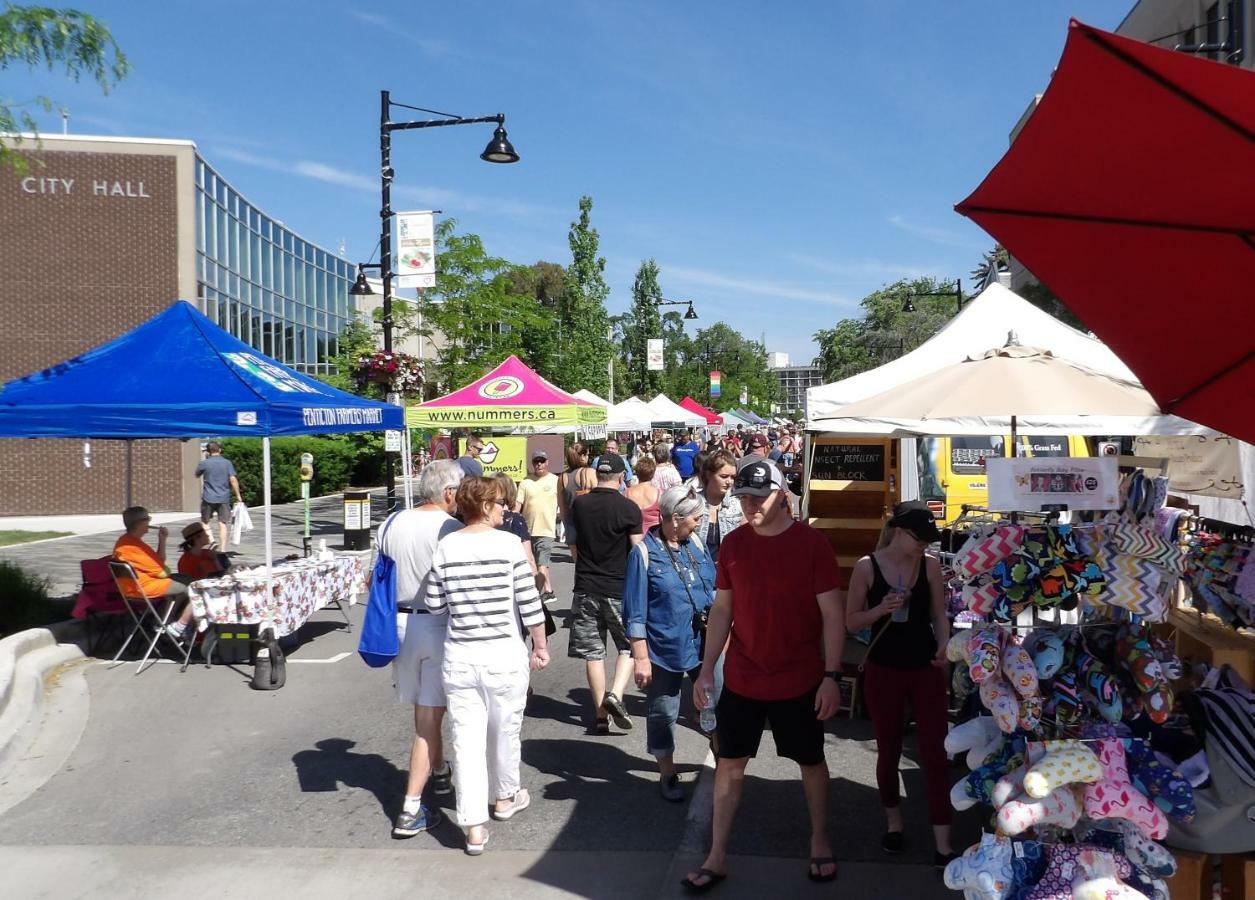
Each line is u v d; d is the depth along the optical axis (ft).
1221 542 15.39
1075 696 10.98
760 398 336.90
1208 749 11.60
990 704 11.03
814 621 14.35
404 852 15.65
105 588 29.37
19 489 82.94
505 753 16.42
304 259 140.56
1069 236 9.28
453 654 15.58
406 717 23.56
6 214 84.48
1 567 32.71
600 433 66.18
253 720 23.35
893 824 15.42
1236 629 15.06
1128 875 10.80
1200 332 10.36
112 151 85.71
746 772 19.30
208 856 15.56
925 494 33.45
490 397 48.11
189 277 86.99
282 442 95.50
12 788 18.81
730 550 14.71
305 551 50.24
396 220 58.23
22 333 84.84
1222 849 11.37
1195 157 7.69
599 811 17.35
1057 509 11.30
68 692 25.72
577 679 27.76
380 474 127.44
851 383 23.93
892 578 15.66
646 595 18.02
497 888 14.35
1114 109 7.32
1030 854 10.98
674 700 18.04
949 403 14.85
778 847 15.62
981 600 11.21
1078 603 11.33
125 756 20.74
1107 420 17.17
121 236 86.02
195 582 28.40
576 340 123.34
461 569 15.65
